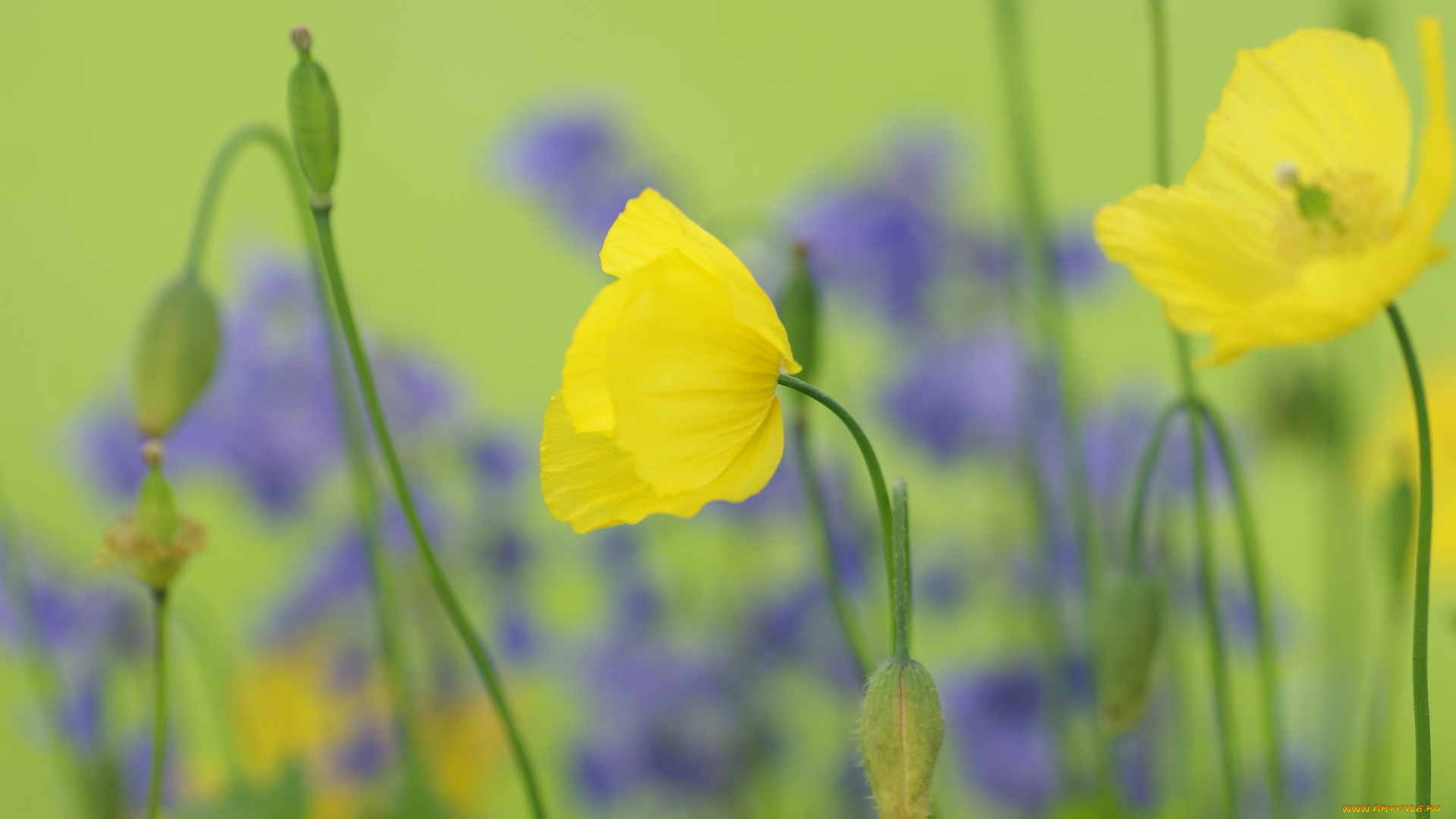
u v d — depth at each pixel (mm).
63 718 964
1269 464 1017
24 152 2455
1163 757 988
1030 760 1007
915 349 1095
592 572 1089
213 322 874
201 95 2604
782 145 2387
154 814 850
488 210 2350
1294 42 802
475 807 1020
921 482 1132
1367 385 1030
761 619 1042
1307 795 991
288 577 1048
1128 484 1020
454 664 1030
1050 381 1013
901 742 801
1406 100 791
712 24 2787
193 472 1043
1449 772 1122
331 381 1032
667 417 786
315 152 820
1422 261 767
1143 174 1980
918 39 2715
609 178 1113
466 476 1063
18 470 1667
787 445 1034
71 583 1007
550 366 1971
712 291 788
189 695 1158
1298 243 793
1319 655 1023
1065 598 1003
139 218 2279
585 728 1059
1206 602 881
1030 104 1005
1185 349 875
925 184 1116
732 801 1036
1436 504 999
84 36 2818
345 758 1016
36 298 2023
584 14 2803
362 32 2775
